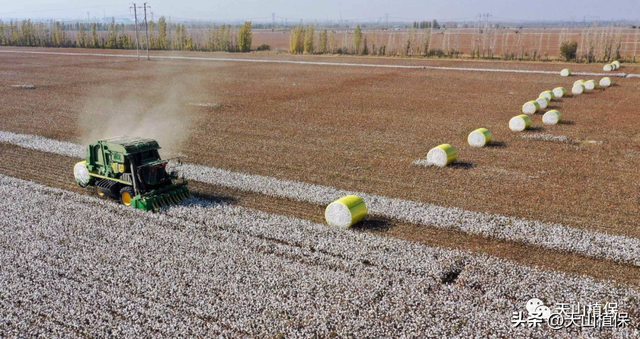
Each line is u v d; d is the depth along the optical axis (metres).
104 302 12.91
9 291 13.38
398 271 14.55
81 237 16.50
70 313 12.46
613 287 13.73
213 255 15.40
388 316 12.45
